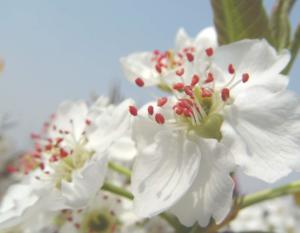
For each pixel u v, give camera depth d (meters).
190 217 0.09
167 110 0.10
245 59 0.10
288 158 0.09
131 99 0.10
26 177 0.12
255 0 0.11
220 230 0.11
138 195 0.09
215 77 0.10
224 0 0.11
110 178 0.13
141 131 0.10
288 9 0.11
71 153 0.11
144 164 0.09
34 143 0.12
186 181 0.09
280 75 0.09
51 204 0.10
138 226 0.13
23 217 0.10
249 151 0.09
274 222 0.21
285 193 0.10
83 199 0.09
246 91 0.10
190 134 0.10
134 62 0.12
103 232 0.13
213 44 0.12
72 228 0.13
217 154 0.09
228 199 0.09
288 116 0.09
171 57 0.12
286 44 0.11
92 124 0.11
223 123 0.10
